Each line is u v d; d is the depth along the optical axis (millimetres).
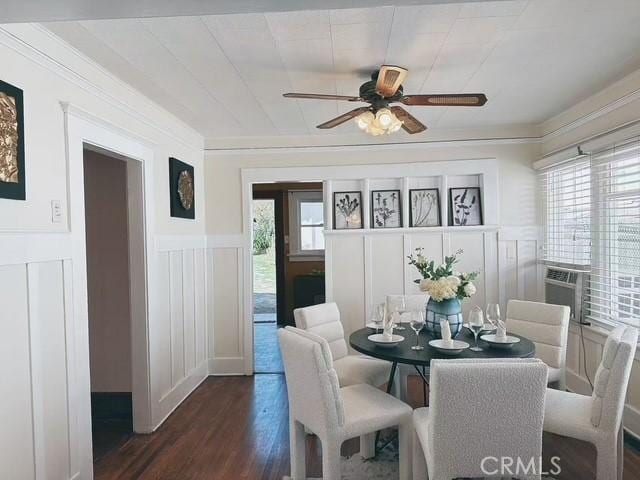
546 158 3971
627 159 3018
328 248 4453
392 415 2330
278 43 2299
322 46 2346
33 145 2047
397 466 2680
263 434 3201
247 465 2768
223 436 3178
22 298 1966
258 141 4457
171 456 2895
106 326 3646
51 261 2164
